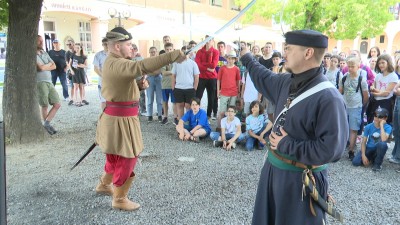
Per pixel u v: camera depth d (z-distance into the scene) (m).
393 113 4.44
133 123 2.88
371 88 4.68
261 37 9.91
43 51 5.51
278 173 1.83
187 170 4.09
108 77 2.72
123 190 3.01
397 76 4.63
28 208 3.07
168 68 6.55
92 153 4.70
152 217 2.94
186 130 5.52
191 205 3.16
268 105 5.38
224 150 4.98
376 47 6.16
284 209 1.82
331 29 13.29
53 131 5.66
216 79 6.79
